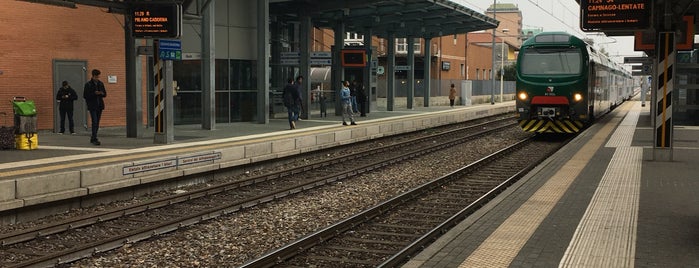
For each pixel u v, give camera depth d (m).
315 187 12.59
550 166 13.39
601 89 26.27
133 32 16.50
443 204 10.85
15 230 9.04
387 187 12.82
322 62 28.20
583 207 9.02
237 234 8.78
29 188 9.77
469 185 12.85
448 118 31.97
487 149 20.06
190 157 13.24
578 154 15.46
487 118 38.88
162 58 16.39
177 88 21.08
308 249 7.76
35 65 19.02
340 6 26.25
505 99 67.81
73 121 19.77
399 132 25.17
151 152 14.37
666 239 7.13
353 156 17.52
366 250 7.72
